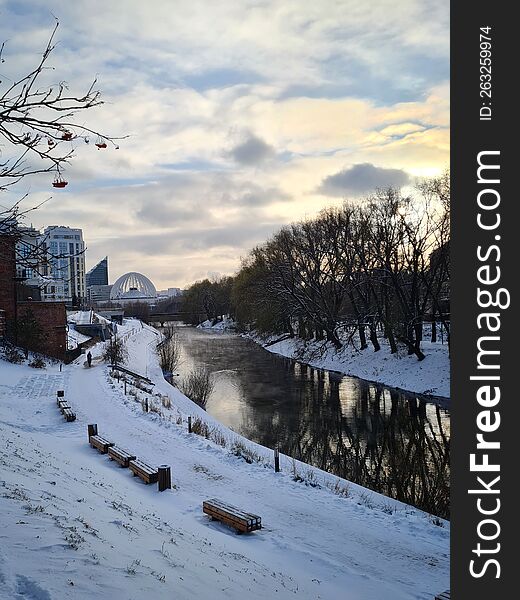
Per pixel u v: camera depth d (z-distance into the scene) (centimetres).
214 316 12300
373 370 4112
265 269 6103
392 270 4006
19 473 1073
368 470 1942
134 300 19650
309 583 895
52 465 1322
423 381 3516
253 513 1282
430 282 3697
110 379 3272
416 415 2855
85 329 6147
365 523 1233
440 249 3603
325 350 5106
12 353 3678
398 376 3778
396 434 2486
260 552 1038
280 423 2731
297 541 1123
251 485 1492
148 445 1891
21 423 2136
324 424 2702
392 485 1752
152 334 8731
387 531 1190
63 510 881
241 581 795
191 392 3438
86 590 578
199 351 6231
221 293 11456
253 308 6575
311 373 4438
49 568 610
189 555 851
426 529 1209
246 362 5184
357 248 4206
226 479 1542
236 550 1009
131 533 880
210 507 1225
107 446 1777
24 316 4178
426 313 4525
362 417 2842
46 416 2319
